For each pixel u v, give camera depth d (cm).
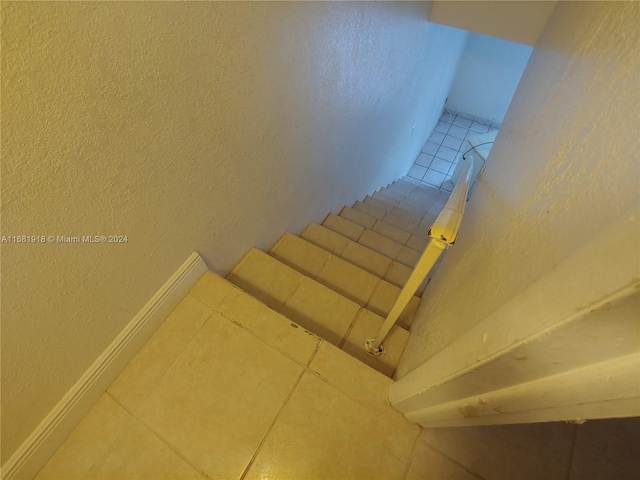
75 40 53
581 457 86
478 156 384
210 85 85
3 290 60
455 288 84
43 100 53
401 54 220
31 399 75
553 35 136
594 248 27
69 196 63
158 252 94
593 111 44
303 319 126
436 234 62
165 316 109
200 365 101
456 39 389
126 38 61
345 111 174
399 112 294
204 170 97
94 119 61
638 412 29
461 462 85
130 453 87
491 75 491
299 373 100
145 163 77
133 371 100
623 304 23
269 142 122
